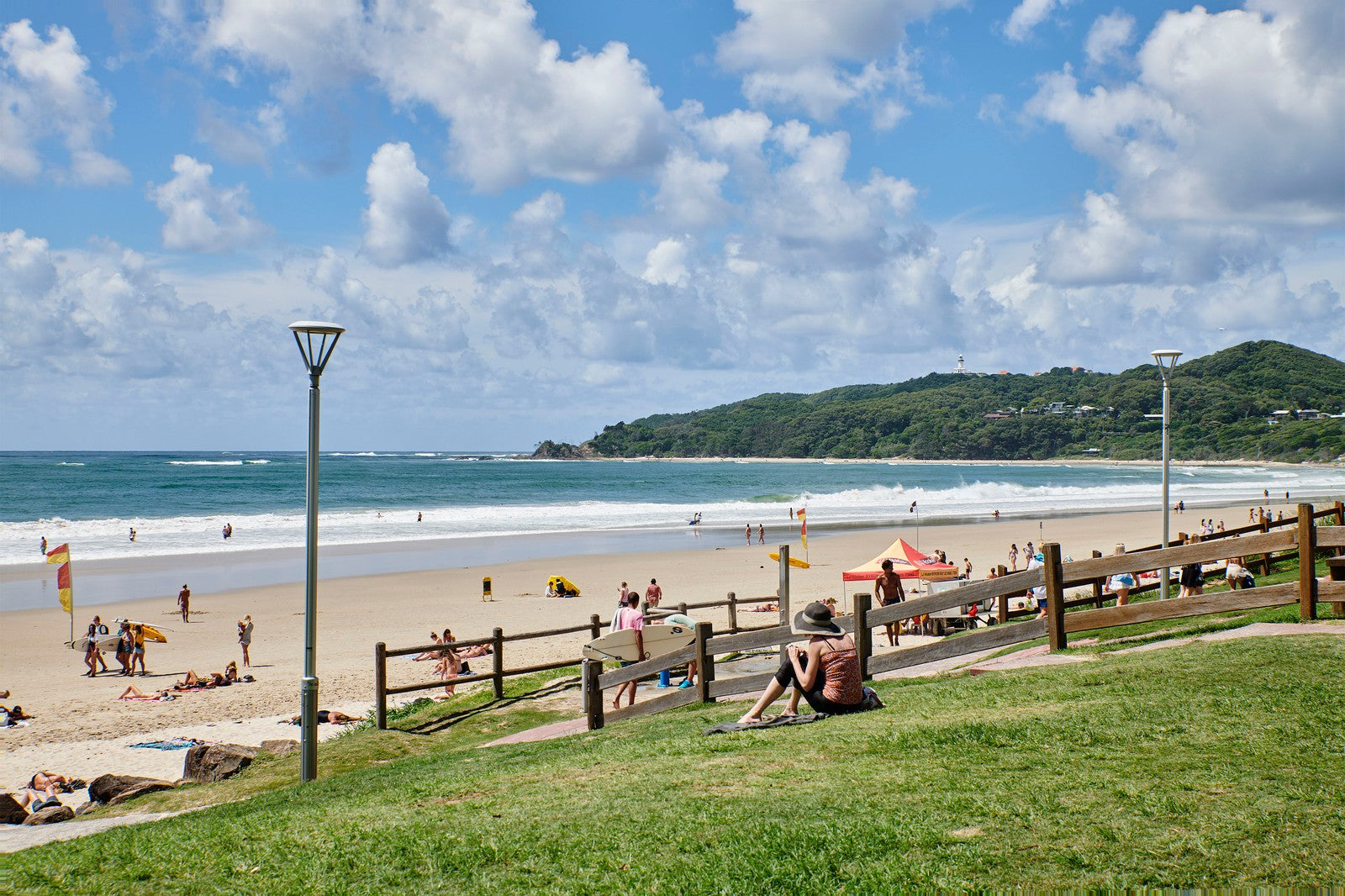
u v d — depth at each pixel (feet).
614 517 241.55
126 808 34.58
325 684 65.82
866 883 14.32
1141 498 299.17
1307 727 19.83
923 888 14.03
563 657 69.51
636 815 18.48
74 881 18.31
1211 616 38.06
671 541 177.58
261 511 261.44
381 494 346.54
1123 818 15.83
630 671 34.42
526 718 42.52
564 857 16.63
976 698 26.03
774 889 14.49
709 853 16.06
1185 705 22.38
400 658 74.79
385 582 123.03
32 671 74.08
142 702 61.67
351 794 26.58
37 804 38.32
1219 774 17.47
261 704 60.44
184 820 27.20
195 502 293.43
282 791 30.45
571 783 21.98
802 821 17.04
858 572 83.76
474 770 26.63
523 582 122.01
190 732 53.11
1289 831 14.70
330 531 197.57
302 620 94.68
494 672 47.55
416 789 23.61
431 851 17.63
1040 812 16.42
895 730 23.08
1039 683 26.94
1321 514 62.64
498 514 250.57
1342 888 12.93
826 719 25.68
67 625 94.27
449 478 486.79
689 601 103.19
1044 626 33.32
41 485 361.30
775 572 130.00
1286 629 30.07
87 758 47.55
